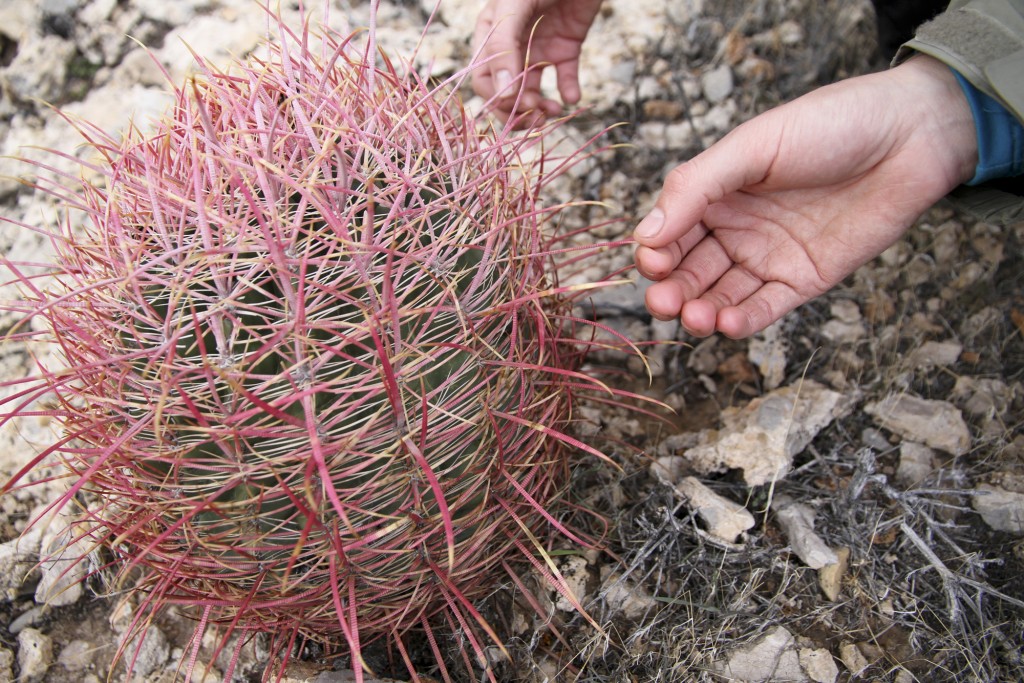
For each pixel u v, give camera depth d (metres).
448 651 0.42
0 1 0.63
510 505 0.38
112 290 0.35
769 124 0.41
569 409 0.41
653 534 0.44
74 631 0.45
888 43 0.60
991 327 0.50
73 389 0.35
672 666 0.41
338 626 0.38
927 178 0.42
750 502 0.45
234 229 0.32
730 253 0.46
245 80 0.38
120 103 0.61
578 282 0.55
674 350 0.53
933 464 0.46
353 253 0.32
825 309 0.53
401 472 0.34
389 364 0.32
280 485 0.32
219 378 0.32
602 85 0.62
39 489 0.48
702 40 0.63
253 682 0.42
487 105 0.42
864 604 0.42
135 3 0.62
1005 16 0.41
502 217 0.37
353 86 0.37
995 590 0.42
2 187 0.58
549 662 0.41
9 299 0.54
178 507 0.35
